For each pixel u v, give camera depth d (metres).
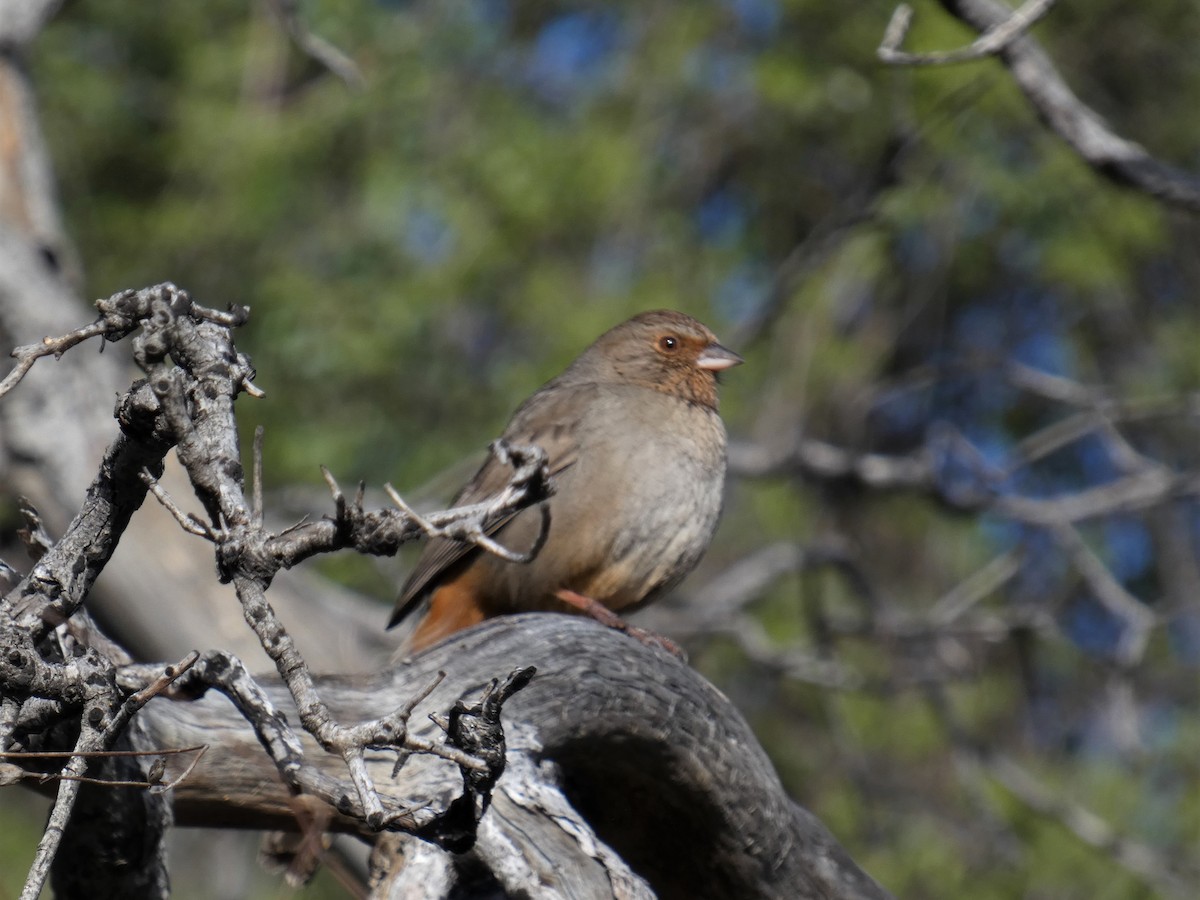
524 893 4.25
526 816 4.57
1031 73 8.94
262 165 15.76
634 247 16.59
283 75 17.22
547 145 16.08
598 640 5.37
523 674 3.40
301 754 3.87
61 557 3.73
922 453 12.98
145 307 3.62
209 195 16.16
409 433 14.98
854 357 16.69
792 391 16.58
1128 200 15.78
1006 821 14.09
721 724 5.42
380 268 15.24
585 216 16.20
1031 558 17.22
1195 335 17.73
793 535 16.22
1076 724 16.94
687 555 7.76
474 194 15.67
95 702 3.62
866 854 15.03
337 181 16.22
